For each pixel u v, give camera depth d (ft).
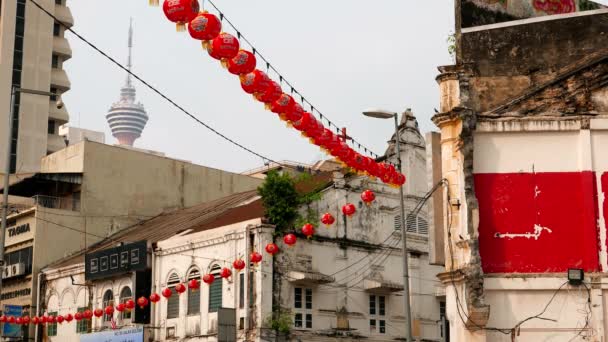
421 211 138.92
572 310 69.31
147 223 171.12
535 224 70.90
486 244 70.74
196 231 138.00
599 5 81.46
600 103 72.38
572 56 74.90
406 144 138.72
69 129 285.84
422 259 137.90
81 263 150.82
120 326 141.28
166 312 135.54
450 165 72.90
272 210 124.67
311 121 61.62
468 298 68.54
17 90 110.73
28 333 158.51
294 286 124.67
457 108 71.97
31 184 171.32
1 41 257.96
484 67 74.84
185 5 49.44
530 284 69.62
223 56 52.37
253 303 121.60
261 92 56.13
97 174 170.60
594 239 70.13
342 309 128.77
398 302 134.72
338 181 132.67
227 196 174.19
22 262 163.94
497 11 76.89
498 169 71.77
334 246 129.90
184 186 180.04
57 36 270.46
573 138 71.87
